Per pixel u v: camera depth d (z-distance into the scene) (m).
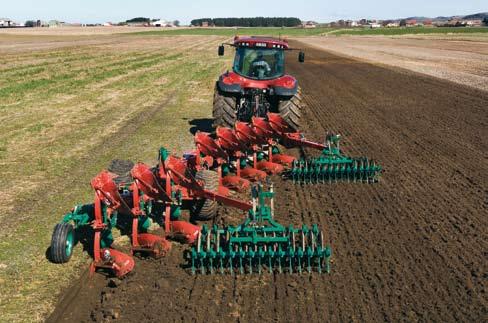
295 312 5.38
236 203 6.69
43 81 23.66
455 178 9.87
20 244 6.80
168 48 55.16
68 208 8.02
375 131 13.96
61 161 10.52
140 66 32.28
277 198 8.62
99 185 6.03
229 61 36.53
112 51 48.88
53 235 6.16
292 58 43.19
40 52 45.72
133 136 12.71
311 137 13.09
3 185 9.03
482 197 8.84
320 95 21.02
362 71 31.75
